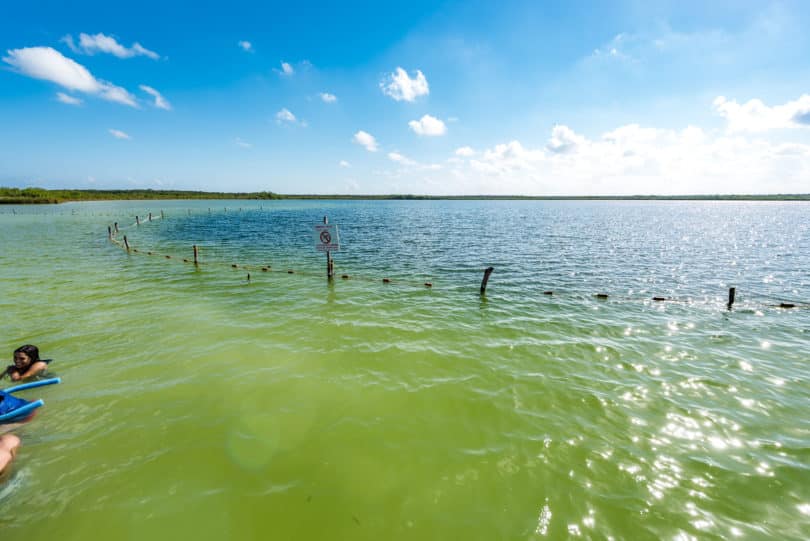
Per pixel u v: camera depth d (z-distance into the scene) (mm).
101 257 25516
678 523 4902
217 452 6062
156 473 5570
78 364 8969
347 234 44500
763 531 4809
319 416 7141
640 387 8477
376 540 4578
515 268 23703
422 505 5117
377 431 6719
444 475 5684
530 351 10445
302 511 4980
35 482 5320
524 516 4977
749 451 6336
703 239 41625
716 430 6906
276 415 7141
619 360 9945
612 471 5824
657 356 10250
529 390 8266
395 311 14102
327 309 14164
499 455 6145
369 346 10609
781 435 6781
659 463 6020
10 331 10938
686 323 13117
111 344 10227
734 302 15828
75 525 4680
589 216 88688
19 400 6645
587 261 26625
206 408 7301
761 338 11703
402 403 7656
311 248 32625
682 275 22094
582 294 17234
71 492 5176
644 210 130000
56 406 7172
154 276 19516
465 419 7145
